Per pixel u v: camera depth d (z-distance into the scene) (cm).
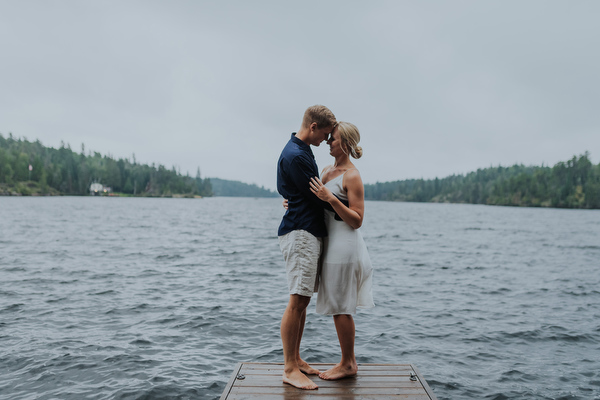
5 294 880
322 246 328
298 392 297
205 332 660
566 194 13462
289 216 317
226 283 1072
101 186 16638
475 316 786
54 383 464
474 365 546
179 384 467
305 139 321
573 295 990
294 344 318
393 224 4572
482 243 2488
